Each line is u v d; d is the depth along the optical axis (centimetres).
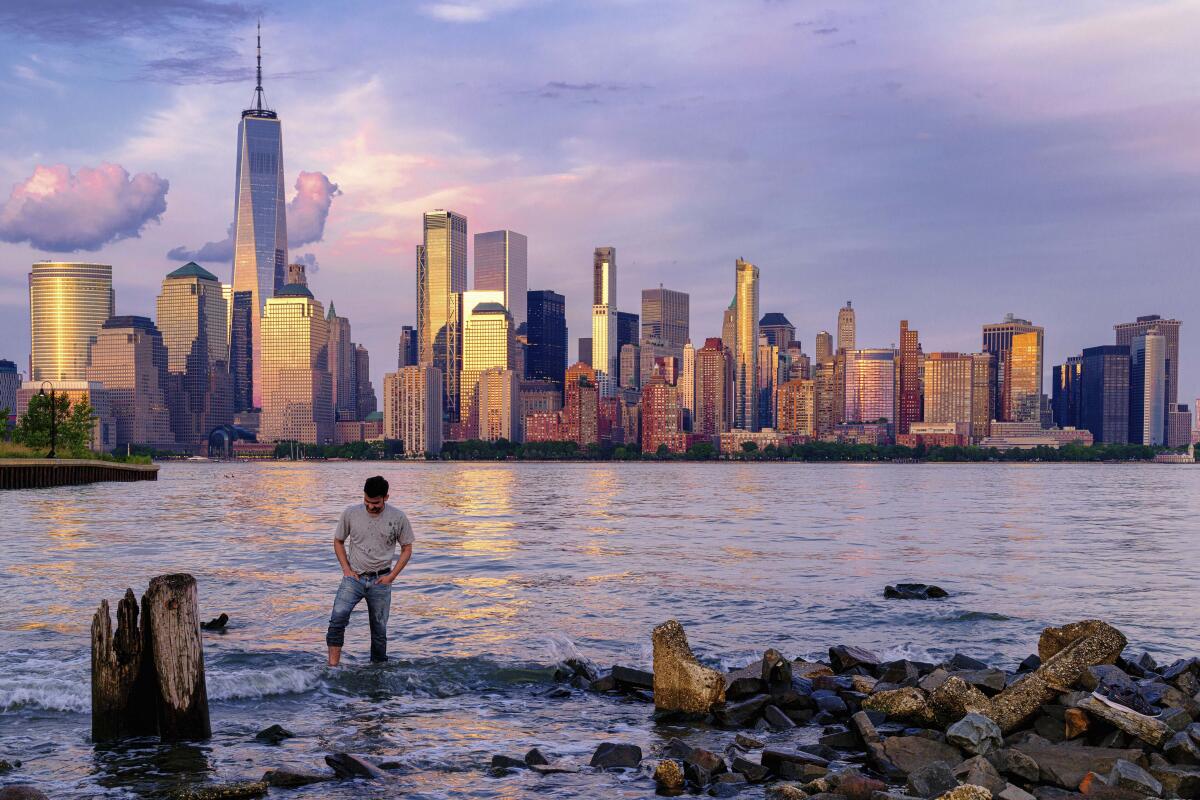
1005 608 2064
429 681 1347
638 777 962
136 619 1077
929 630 1797
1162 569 2884
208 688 1252
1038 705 1145
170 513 5556
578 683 1353
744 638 1700
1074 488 13975
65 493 8875
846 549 3497
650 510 6581
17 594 2100
